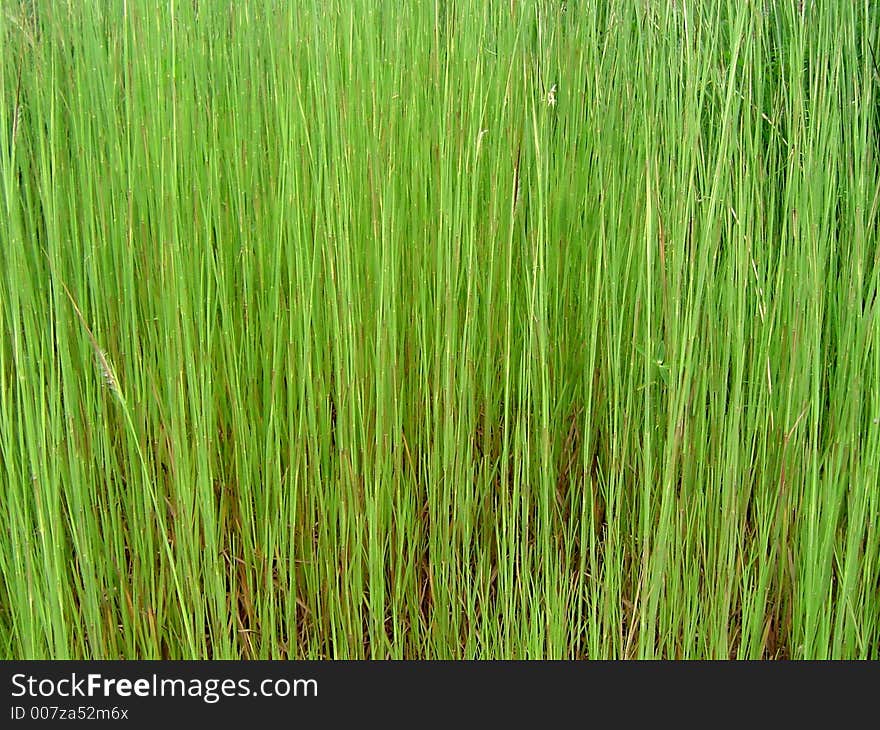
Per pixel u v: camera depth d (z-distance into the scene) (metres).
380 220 1.11
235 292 1.19
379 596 1.09
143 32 1.07
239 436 1.10
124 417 1.10
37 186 1.11
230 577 1.12
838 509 1.04
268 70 1.20
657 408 1.15
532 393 1.15
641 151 1.17
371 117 1.13
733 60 1.00
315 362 1.13
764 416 1.11
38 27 1.16
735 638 1.14
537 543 1.12
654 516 1.12
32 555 1.04
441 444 1.17
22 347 1.02
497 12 1.25
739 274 1.03
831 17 1.17
